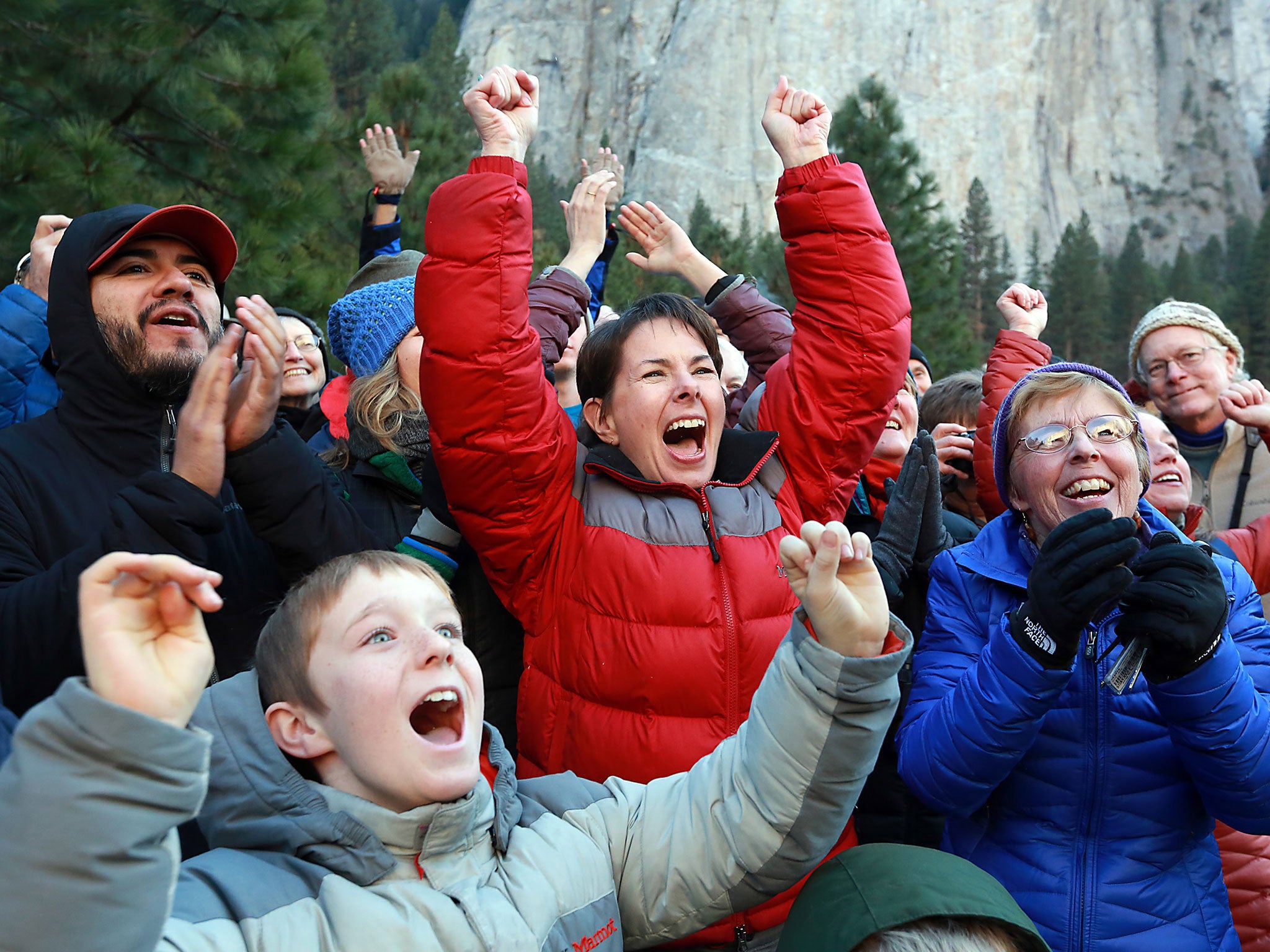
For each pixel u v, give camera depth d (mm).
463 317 1947
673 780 1650
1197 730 1764
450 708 1491
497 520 2020
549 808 1619
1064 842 1917
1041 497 2074
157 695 1005
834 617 1430
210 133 7812
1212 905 1905
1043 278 89562
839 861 1652
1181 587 1704
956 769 1851
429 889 1350
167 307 2092
